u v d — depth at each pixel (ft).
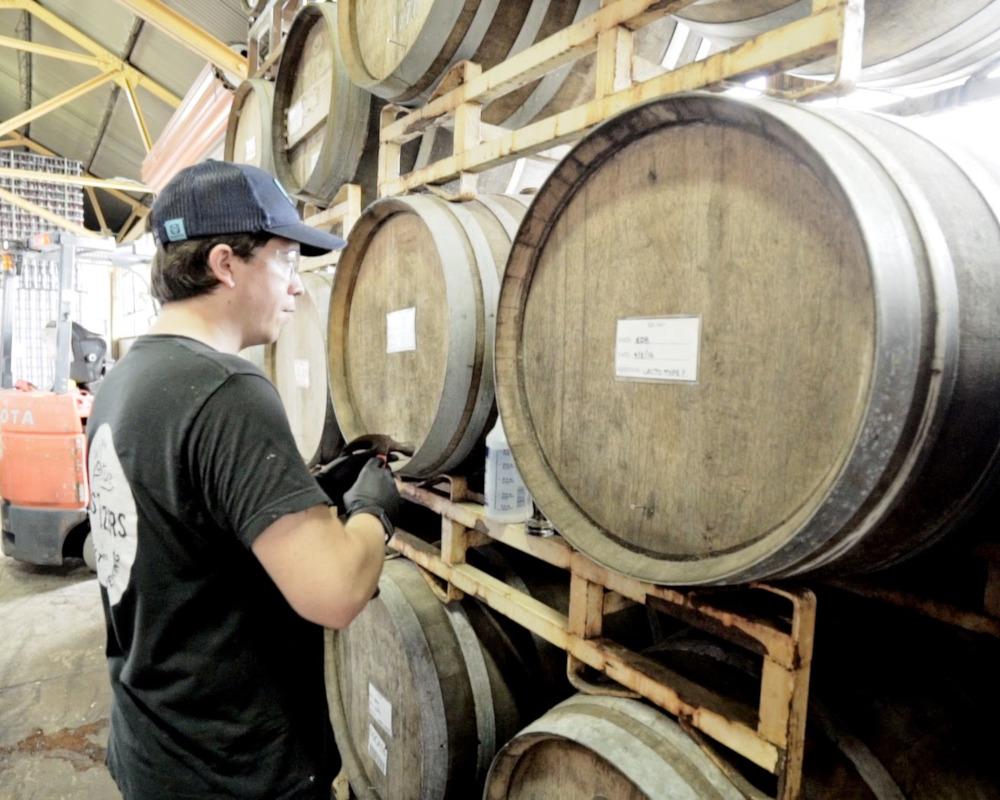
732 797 3.71
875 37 5.74
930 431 2.91
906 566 4.56
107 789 9.32
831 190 3.16
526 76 5.73
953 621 4.04
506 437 5.04
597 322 4.57
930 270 2.91
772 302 3.48
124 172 48.80
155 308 34.63
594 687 4.68
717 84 4.13
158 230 3.97
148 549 3.64
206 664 3.81
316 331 8.70
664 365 4.08
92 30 29.09
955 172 3.63
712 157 3.76
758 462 3.58
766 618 3.76
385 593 6.43
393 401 7.07
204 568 3.72
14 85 42.16
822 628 4.76
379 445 5.49
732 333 3.69
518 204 7.19
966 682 4.40
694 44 7.18
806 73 6.37
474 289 5.93
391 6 7.20
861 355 3.06
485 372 5.98
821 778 3.97
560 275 4.88
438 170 6.97
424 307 6.48
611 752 3.94
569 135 5.23
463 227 6.17
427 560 6.64
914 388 2.84
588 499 4.72
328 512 3.70
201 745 3.86
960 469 3.21
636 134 4.18
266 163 10.99
